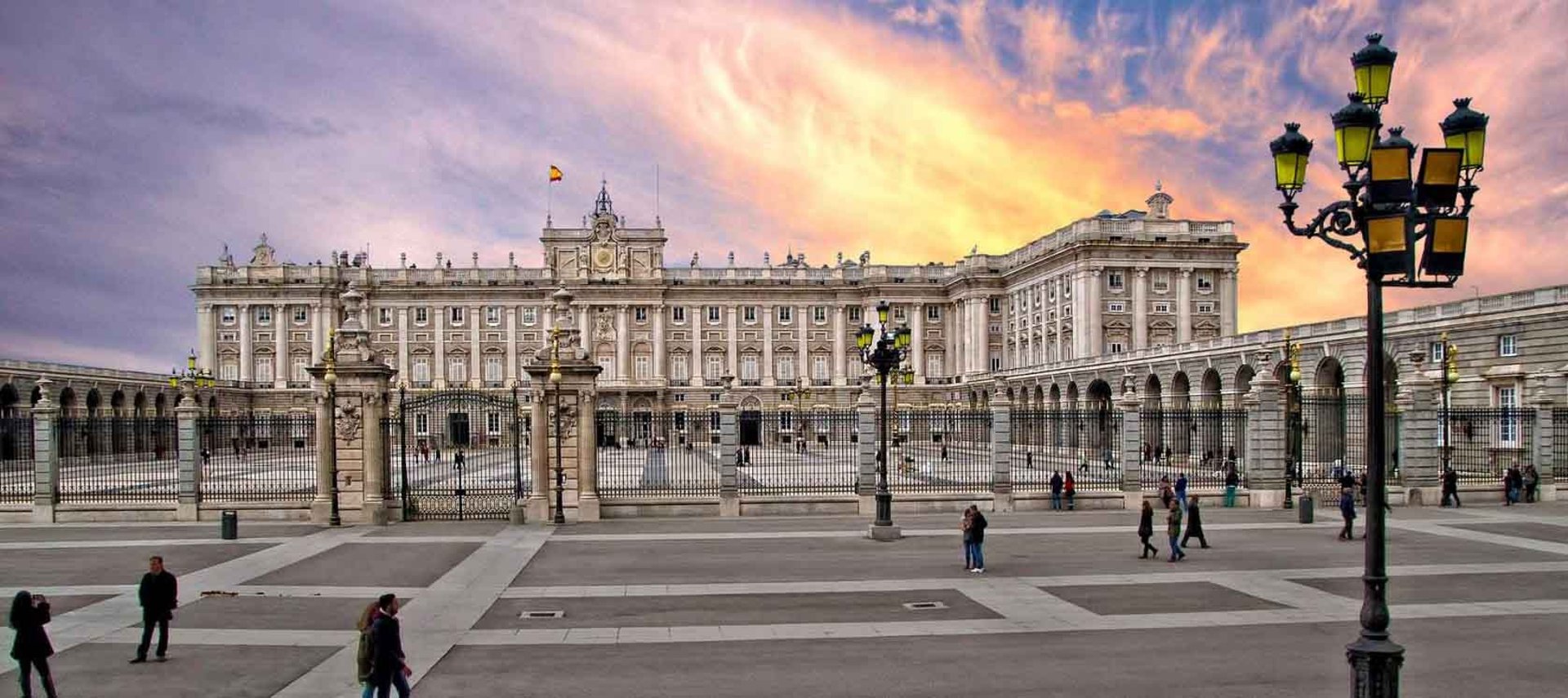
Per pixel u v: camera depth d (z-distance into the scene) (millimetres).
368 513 37094
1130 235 99250
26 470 47938
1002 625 20594
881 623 20859
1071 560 28594
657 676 17125
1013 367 117938
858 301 128125
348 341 38094
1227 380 72875
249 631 20469
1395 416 47312
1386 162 11961
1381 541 12164
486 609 22344
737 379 127125
